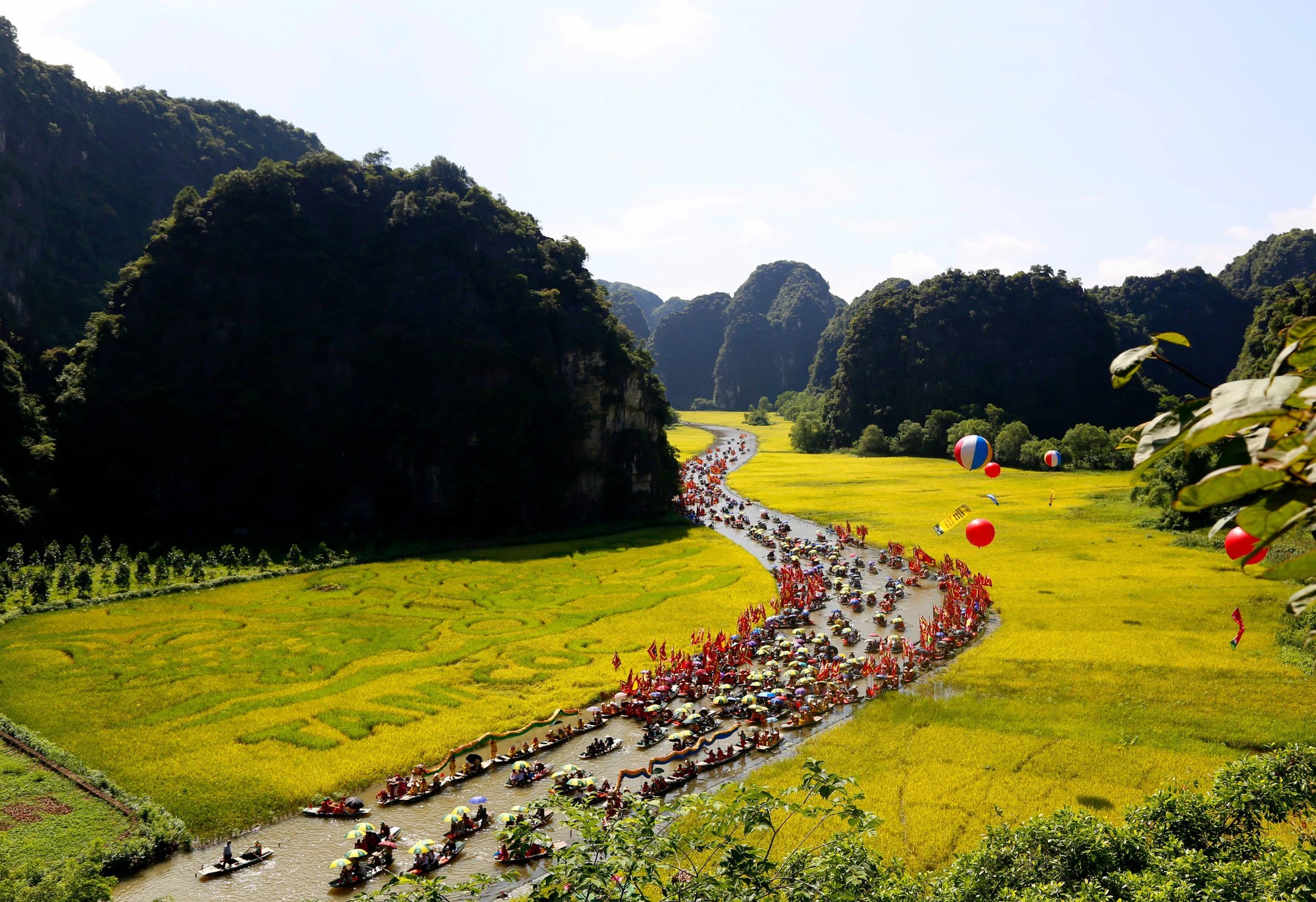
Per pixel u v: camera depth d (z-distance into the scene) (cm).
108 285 12094
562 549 10138
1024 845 2634
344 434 11044
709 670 5528
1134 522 10262
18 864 3322
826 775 1462
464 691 5391
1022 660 5625
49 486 9431
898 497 13350
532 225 14138
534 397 11738
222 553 8812
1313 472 493
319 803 4003
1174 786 3350
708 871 1681
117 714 4934
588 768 4344
